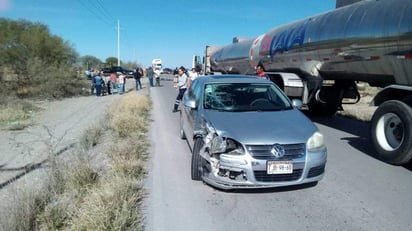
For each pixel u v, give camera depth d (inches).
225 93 233.6
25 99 735.1
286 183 172.9
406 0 255.0
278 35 486.3
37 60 865.5
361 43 296.2
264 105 222.7
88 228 136.3
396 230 148.2
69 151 283.9
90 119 475.2
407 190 192.7
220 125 187.0
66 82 899.4
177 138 326.6
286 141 172.9
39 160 259.4
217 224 153.5
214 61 887.1
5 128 408.8
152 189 193.0
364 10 303.0
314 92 417.4
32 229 144.4
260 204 173.6
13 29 1113.4
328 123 416.8
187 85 505.4
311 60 394.9
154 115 485.1
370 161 248.7
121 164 213.3
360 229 149.0
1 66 791.1
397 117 233.8
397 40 254.8
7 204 163.2
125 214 145.9
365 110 530.0
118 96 857.5
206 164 186.7
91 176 196.7
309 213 164.1
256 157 170.1
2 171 235.6
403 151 226.5
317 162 176.9
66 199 167.8
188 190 191.8
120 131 331.3
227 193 187.3
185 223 154.2
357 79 358.6
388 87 248.5
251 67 609.9
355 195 185.3
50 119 489.4
